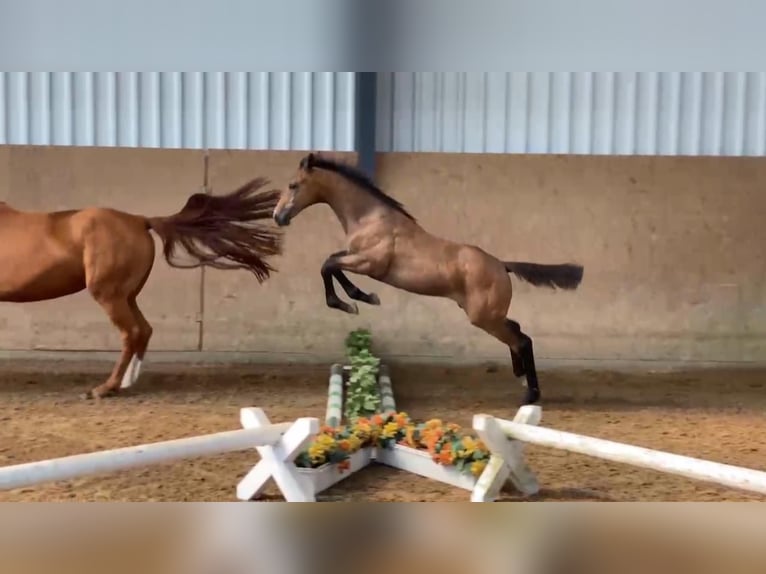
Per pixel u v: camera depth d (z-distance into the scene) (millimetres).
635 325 6176
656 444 4008
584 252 6137
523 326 6160
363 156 6043
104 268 4648
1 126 6262
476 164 6102
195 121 6301
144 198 6008
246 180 6031
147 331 5027
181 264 5996
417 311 6117
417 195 6117
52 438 3869
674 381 5711
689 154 6277
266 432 2928
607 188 6109
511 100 6281
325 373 5750
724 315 6180
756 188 6117
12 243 4609
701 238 6137
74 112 6273
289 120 6301
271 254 5133
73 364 5793
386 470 3484
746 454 3844
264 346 6094
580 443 2863
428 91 6262
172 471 3369
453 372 5895
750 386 5570
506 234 6121
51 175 5949
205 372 5688
